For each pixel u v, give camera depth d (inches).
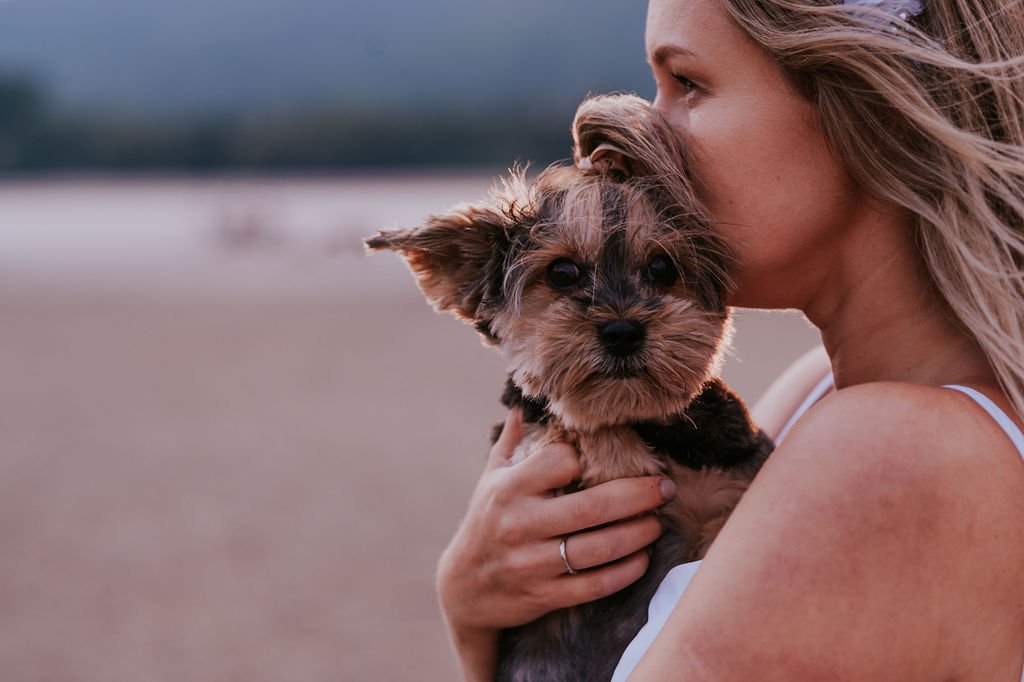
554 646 28.4
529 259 30.7
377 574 73.8
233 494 92.0
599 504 26.2
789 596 21.0
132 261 320.2
